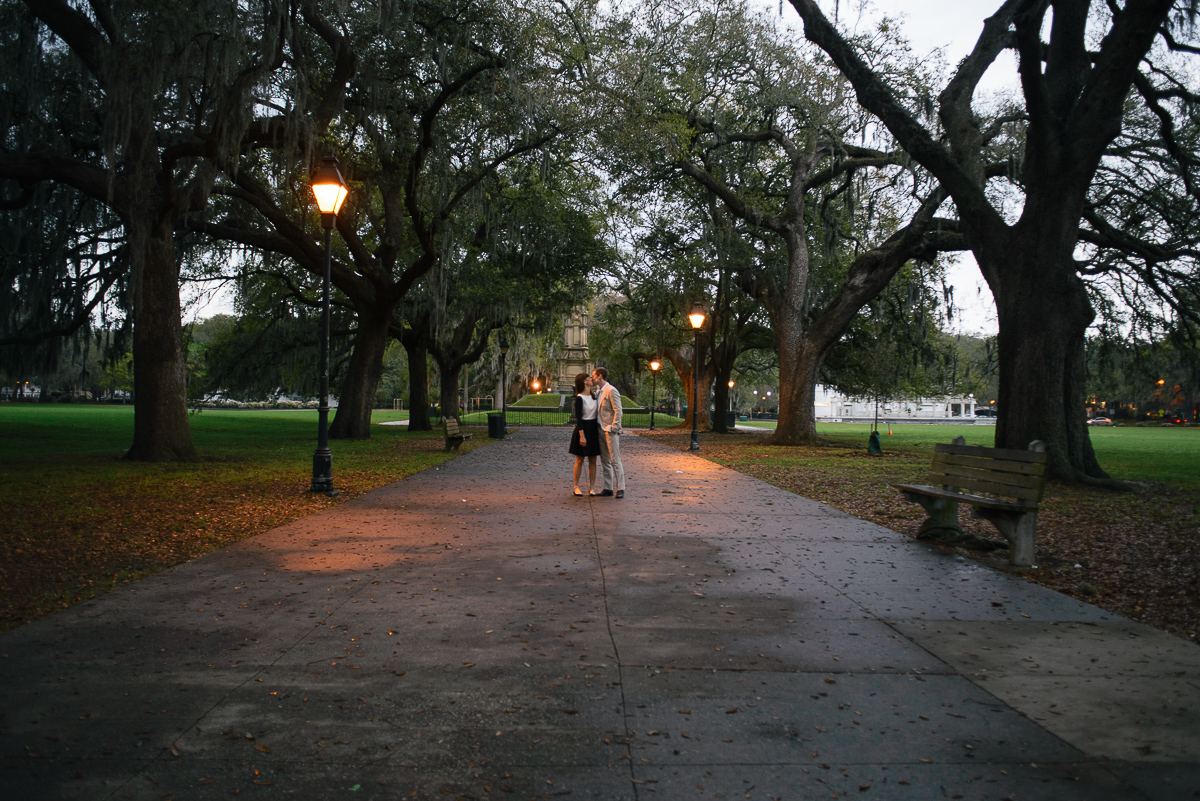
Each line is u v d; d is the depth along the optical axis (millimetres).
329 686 4078
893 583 6570
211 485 13023
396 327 34844
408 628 5117
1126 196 21188
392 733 3516
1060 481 15312
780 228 27781
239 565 6992
